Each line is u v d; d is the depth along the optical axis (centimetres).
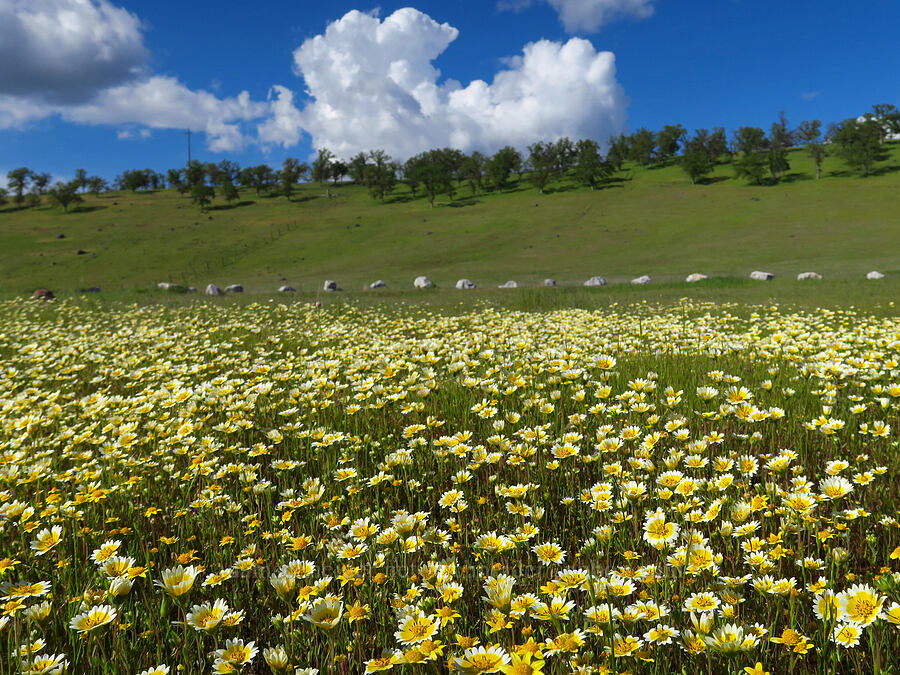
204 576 250
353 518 295
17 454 351
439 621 173
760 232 6550
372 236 8688
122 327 1177
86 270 6756
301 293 2656
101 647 187
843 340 679
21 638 202
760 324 984
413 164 16400
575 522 295
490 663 149
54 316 1480
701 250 5638
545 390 486
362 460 383
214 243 8506
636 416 407
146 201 14250
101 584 228
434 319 1304
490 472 358
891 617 160
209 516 301
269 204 13412
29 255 7756
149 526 303
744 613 207
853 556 241
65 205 12850
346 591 232
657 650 179
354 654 201
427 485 342
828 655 182
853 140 13138
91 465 350
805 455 343
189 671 186
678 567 208
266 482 310
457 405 486
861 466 318
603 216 8938
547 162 14200
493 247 7081
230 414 429
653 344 742
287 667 170
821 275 3269
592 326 942
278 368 650
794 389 462
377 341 812
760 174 10975
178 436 375
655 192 11131
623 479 278
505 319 1144
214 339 942
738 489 271
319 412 462
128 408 464
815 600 185
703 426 397
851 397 394
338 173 16888
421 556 266
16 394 579
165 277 6156
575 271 4800
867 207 7675
